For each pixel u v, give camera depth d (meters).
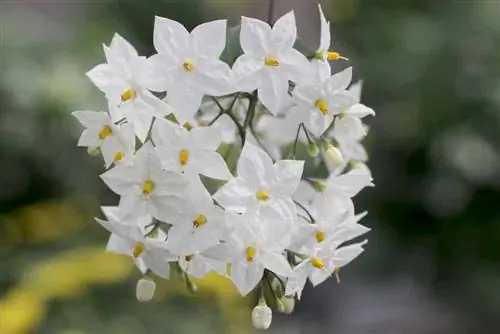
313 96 0.57
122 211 0.57
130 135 0.57
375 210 1.25
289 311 0.58
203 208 0.56
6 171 1.14
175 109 0.56
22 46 1.11
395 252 1.24
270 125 0.61
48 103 1.06
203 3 1.23
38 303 0.89
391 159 1.23
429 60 1.12
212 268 0.58
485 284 1.18
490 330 1.15
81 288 0.94
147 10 1.24
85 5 1.28
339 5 1.19
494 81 1.09
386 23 1.15
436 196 1.20
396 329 1.13
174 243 0.56
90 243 1.08
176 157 0.56
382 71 1.14
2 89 1.07
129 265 0.96
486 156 1.14
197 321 0.90
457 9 1.13
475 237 1.22
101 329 0.88
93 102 1.08
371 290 1.23
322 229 0.58
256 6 1.22
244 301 0.93
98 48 1.15
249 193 0.56
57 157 1.12
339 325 1.15
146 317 0.90
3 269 0.99
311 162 0.62
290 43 0.57
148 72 0.57
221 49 0.56
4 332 0.85
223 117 0.60
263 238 0.56
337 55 0.58
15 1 1.26
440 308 1.19
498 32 1.10
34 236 1.11
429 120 1.15
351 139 0.59
